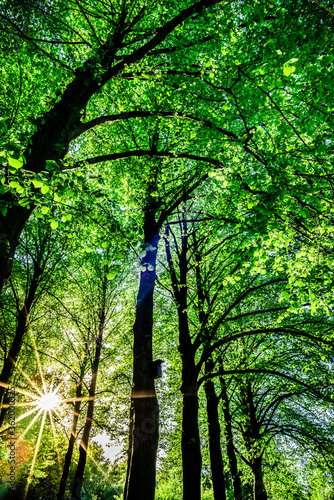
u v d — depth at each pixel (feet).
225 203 25.71
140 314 24.43
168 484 74.90
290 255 25.16
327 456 42.91
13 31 19.67
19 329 39.14
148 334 23.53
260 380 49.65
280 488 61.62
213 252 42.06
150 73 21.80
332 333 31.89
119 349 59.47
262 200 15.96
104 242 15.62
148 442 19.71
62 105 17.25
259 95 16.44
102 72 18.54
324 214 17.97
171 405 55.16
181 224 40.81
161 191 31.40
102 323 51.78
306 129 15.31
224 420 45.62
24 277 47.06
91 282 51.88
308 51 13.76
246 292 31.22
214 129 20.58
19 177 10.71
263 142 18.48
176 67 24.08
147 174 29.30
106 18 22.25
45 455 68.13
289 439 52.19
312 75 12.72
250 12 19.21
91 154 35.73
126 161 30.55
